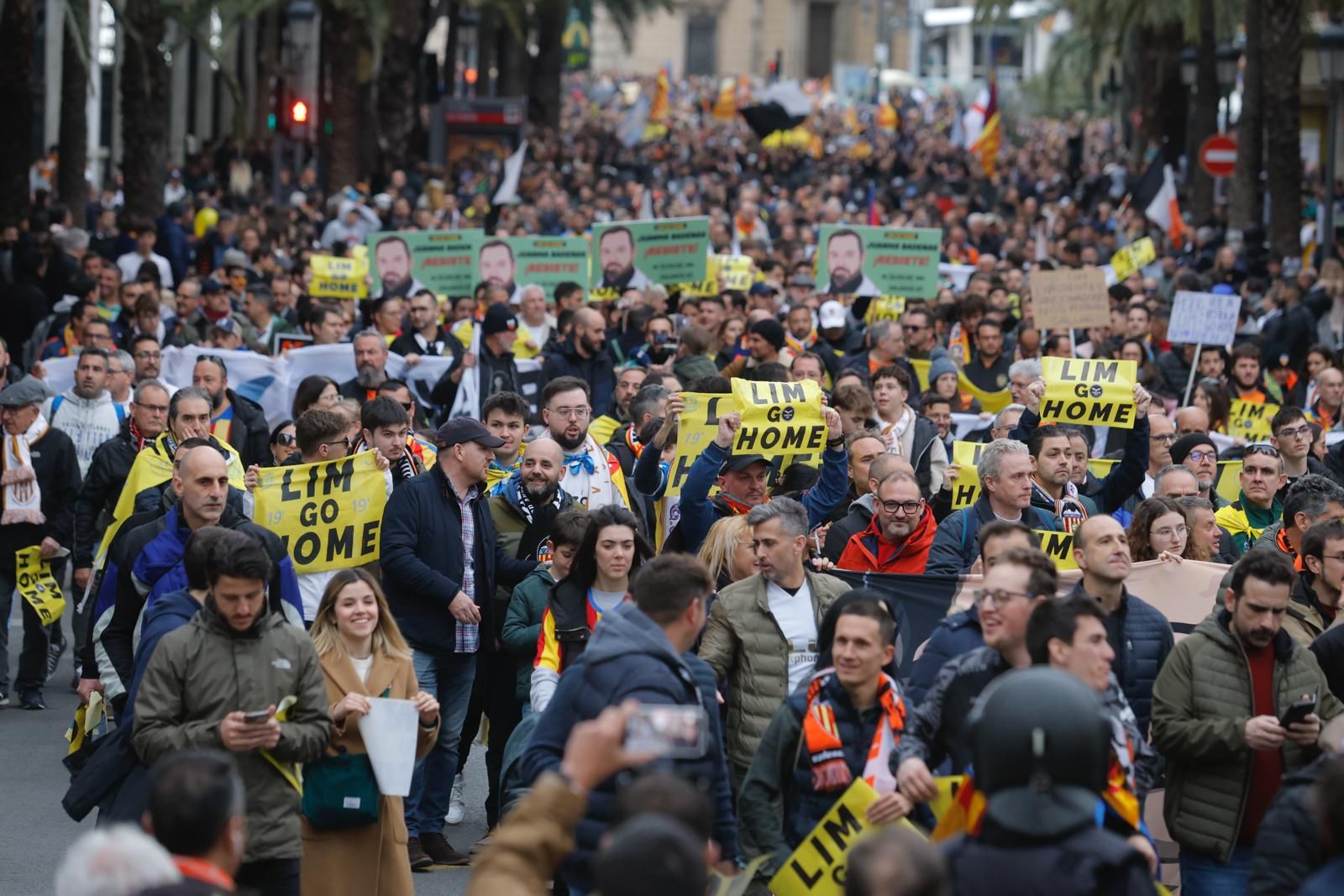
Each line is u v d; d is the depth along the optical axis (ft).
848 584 88.74
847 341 191.11
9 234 251.19
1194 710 78.18
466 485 102.27
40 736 125.80
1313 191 441.27
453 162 544.62
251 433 146.20
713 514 101.60
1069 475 113.50
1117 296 251.19
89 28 257.34
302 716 75.31
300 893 75.92
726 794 68.03
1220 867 78.69
